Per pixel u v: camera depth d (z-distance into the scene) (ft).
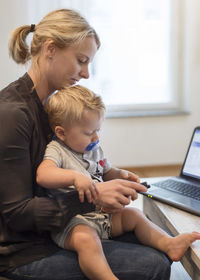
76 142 3.95
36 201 3.38
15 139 3.32
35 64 3.89
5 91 3.67
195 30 11.44
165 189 4.55
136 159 12.05
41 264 3.41
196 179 4.77
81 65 4.04
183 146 12.22
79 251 3.41
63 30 3.71
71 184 3.39
